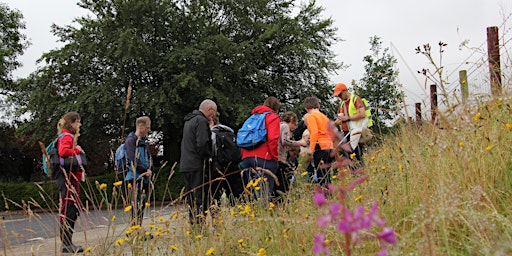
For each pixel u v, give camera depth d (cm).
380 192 302
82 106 2134
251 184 399
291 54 2542
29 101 2302
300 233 282
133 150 559
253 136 537
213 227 375
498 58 420
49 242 489
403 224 253
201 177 527
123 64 2211
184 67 2202
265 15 2566
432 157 288
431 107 313
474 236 203
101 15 2327
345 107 617
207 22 2434
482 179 261
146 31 2298
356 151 555
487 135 288
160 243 354
